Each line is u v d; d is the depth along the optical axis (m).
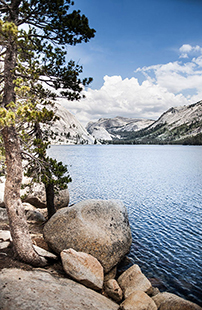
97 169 52.53
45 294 6.07
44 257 8.92
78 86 9.52
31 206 17.47
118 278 9.50
